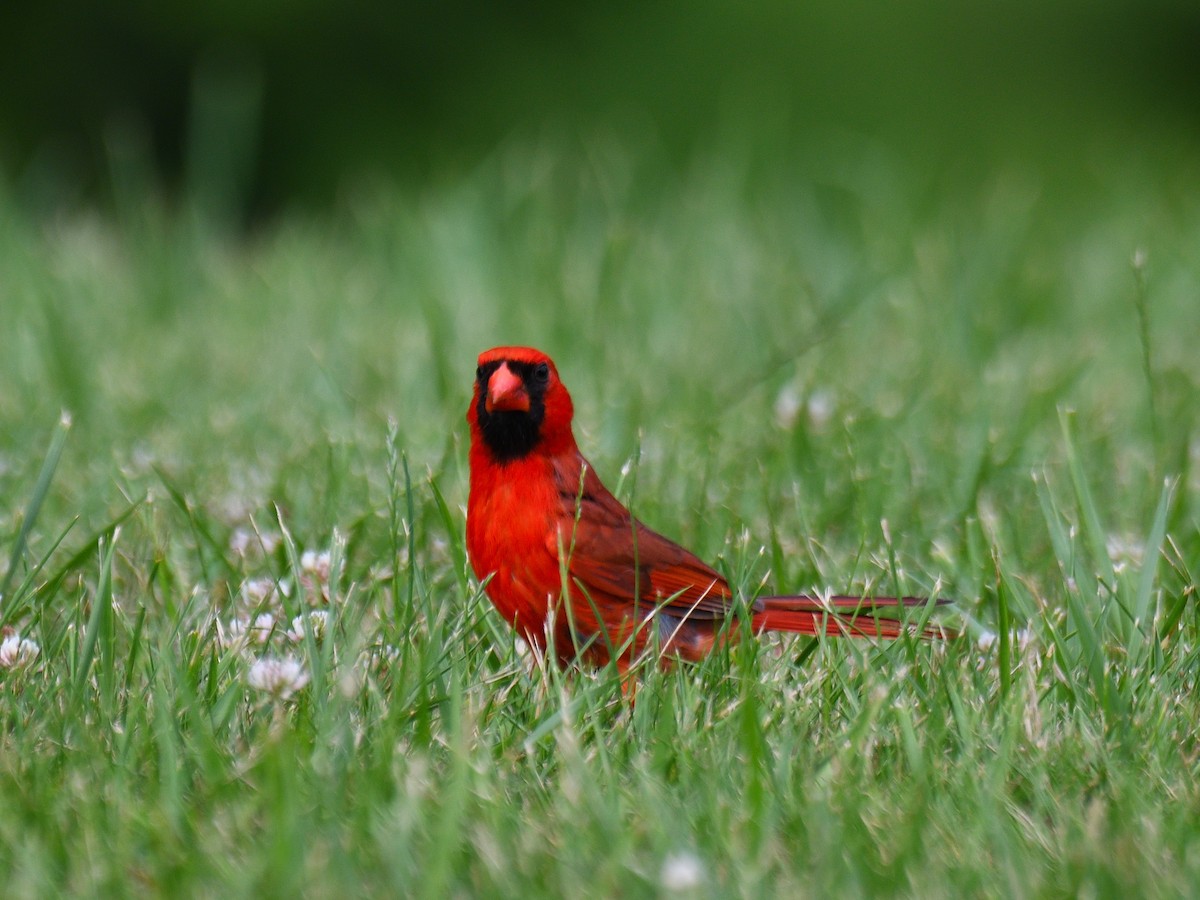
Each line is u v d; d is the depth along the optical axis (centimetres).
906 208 1720
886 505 951
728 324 1393
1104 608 729
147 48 3197
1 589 727
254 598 766
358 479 958
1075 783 586
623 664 740
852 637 748
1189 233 1605
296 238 1739
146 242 1623
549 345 1312
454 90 3284
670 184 1811
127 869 505
